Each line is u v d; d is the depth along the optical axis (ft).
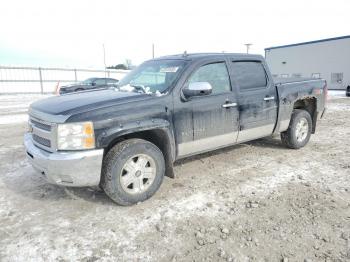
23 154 19.67
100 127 11.01
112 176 11.41
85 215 11.48
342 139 23.07
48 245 9.61
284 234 10.02
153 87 13.89
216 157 18.24
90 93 14.32
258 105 16.57
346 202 12.19
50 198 12.94
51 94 94.32
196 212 11.55
